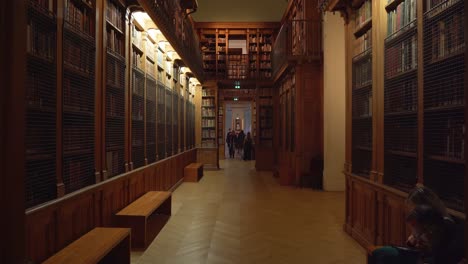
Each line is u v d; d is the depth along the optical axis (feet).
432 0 9.94
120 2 16.25
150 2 17.20
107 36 15.12
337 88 31.01
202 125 47.88
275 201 25.75
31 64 9.23
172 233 17.24
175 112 32.22
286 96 39.42
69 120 11.43
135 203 16.76
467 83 4.56
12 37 3.71
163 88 26.78
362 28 15.92
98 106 13.34
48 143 10.03
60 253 9.61
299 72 33.04
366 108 15.64
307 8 32.83
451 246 6.98
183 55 29.09
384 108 13.20
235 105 102.63
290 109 36.60
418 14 10.51
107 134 14.46
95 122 13.06
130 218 14.73
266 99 47.47
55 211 9.95
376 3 13.92
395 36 12.36
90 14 12.98
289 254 14.29
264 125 47.39
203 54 49.75
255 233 17.37
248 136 63.62
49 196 10.02
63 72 10.68
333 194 28.73
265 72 49.96
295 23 36.81
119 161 16.11
